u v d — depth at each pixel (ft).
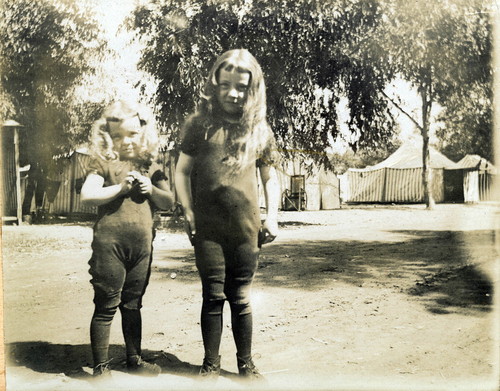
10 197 14.48
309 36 10.61
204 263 6.95
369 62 10.96
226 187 6.86
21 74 9.90
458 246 13.50
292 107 10.96
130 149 7.32
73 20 9.95
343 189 29.86
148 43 10.15
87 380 7.06
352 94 11.41
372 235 17.69
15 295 9.82
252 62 7.34
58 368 7.34
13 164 13.16
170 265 11.77
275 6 10.43
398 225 18.62
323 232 19.38
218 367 7.08
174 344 8.03
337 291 10.44
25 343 8.07
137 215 7.22
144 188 7.14
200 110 7.31
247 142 7.10
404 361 7.07
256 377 6.82
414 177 27.12
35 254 12.44
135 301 7.37
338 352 7.41
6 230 14.25
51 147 10.75
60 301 9.32
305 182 28.84
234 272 6.98
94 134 7.34
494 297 9.77
